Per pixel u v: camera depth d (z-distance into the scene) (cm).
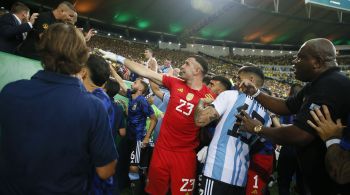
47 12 334
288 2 3111
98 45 2645
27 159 119
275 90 2053
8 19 346
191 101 269
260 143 271
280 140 181
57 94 125
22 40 362
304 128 169
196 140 275
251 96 246
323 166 171
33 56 315
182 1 2712
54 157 120
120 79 398
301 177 232
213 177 230
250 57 3922
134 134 383
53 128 121
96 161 132
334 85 169
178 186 263
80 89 131
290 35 3691
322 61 181
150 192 272
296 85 427
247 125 203
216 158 233
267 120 252
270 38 3747
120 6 2652
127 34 3120
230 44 3878
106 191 214
